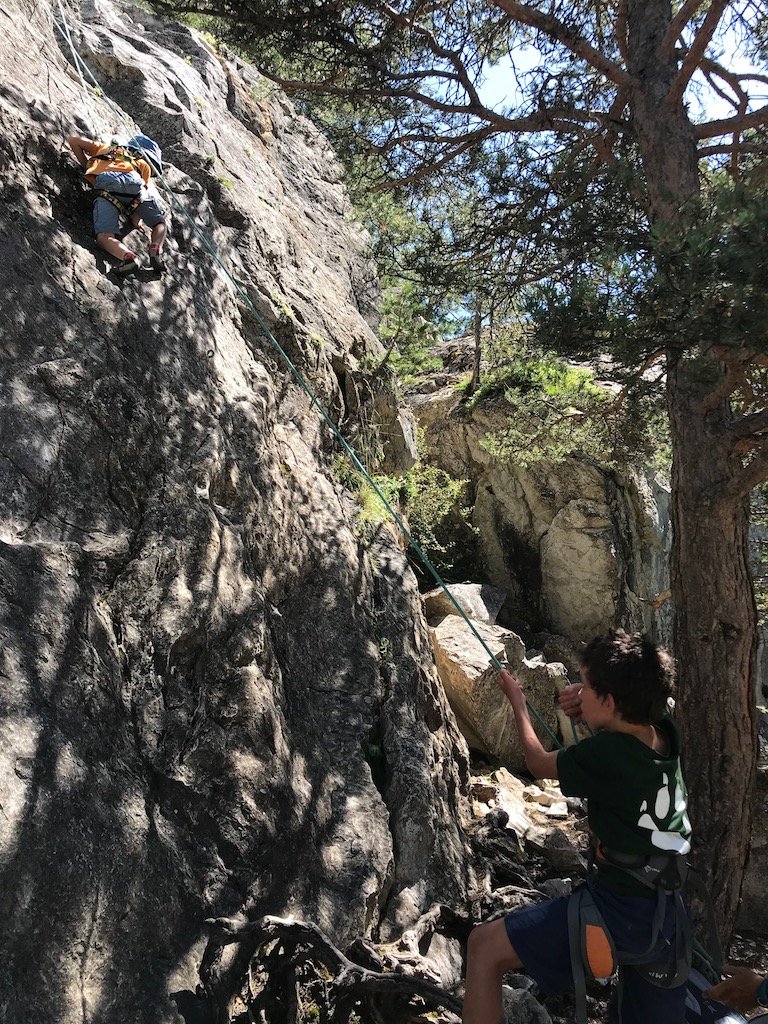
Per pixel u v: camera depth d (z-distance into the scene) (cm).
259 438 563
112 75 694
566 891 584
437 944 486
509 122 686
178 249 596
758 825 710
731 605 605
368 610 625
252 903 396
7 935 294
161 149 692
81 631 377
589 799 281
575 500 1489
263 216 773
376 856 480
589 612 1490
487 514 1561
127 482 441
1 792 311
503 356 1149
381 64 713
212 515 480
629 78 630
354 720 544
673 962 268
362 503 705
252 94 911
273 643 505
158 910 352
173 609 428
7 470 390
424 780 552
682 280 461
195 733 413
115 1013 314
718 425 608
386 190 805
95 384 444
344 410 773
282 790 441
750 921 705
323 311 791
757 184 571
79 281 484
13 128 491
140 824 361
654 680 278
